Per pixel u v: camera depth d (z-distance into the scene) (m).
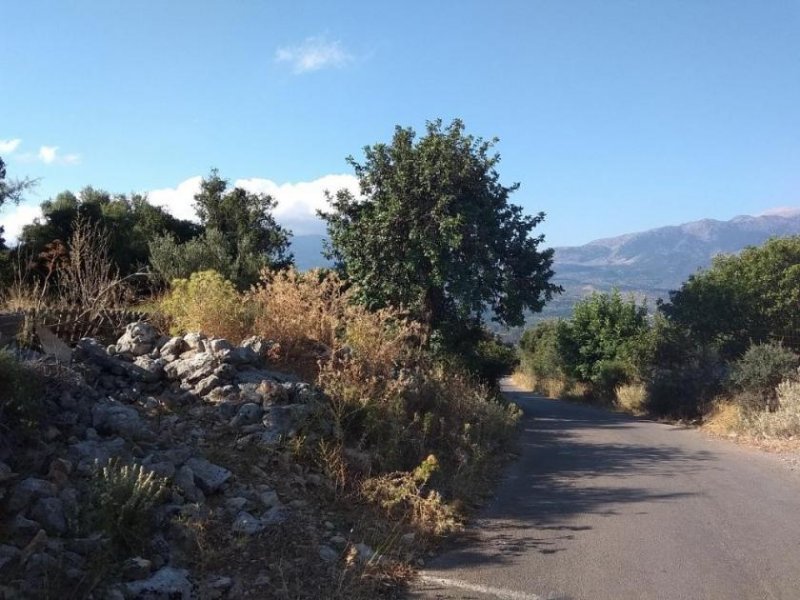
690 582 5.18
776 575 5.36
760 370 16.02
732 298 20.78
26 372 5.18
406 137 19.00
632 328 33.91
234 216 27.78
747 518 7.09
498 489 8.41
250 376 7.80
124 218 27.00
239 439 6.45
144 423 5.95
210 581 4.36
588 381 35.91
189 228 28.81
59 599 3.63
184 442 6.12
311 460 6.63
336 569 4.93
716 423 17.05
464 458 8.45
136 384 7.10
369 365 9.01
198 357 7.71
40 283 10.08
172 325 9.82
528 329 64.69
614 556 5.75
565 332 37.69
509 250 19.75
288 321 9.61
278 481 6.04
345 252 18.84
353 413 7.48
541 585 5.07
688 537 6.34
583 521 6.86
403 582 5.04
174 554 4.50
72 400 5.68
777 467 10.48
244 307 9.96
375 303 18.19
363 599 4.59
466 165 17.75
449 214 17.59
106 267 9.82
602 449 12.48
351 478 6.66
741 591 5.03
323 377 8.16
